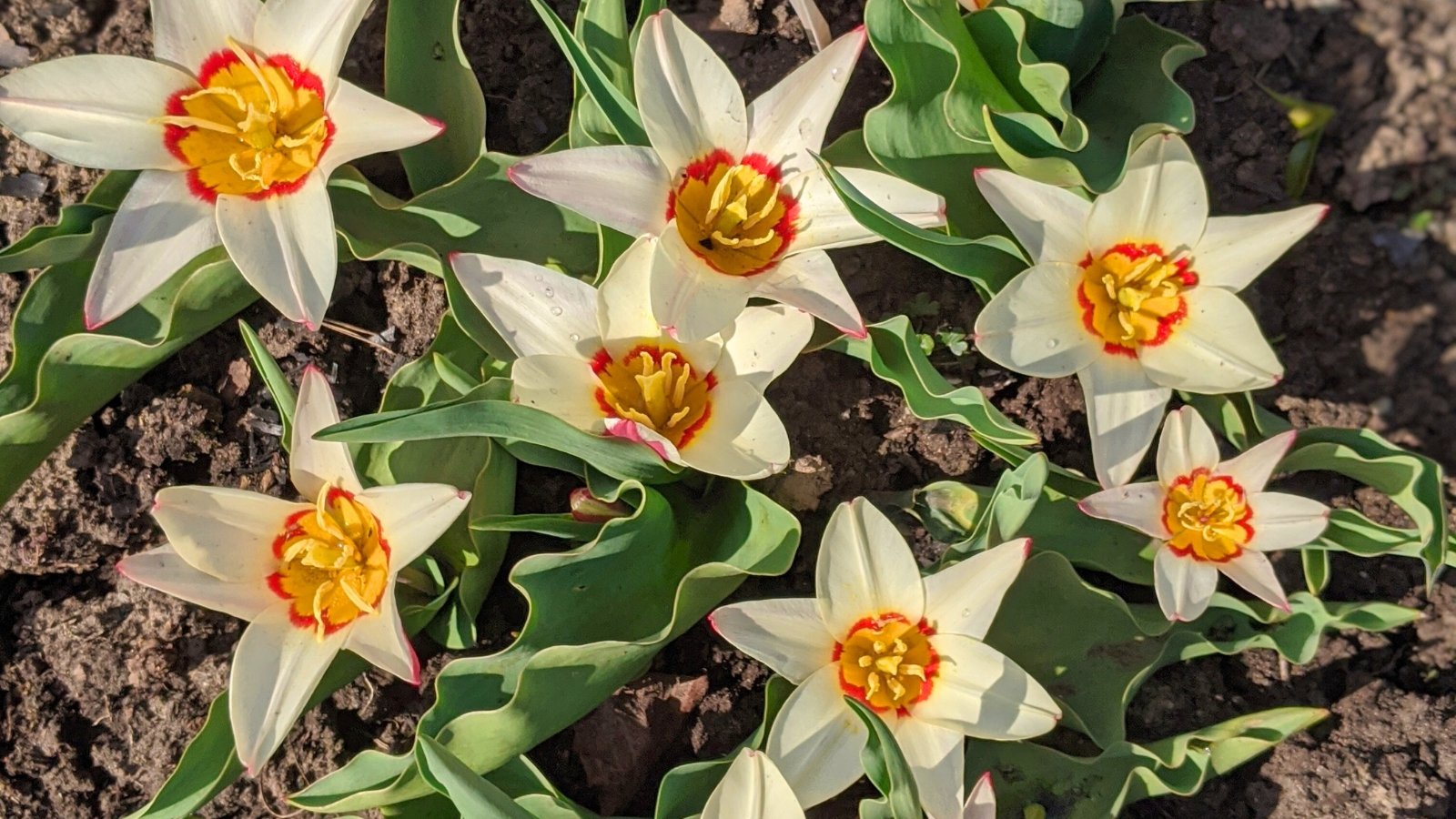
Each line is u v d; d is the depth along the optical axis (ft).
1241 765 2.10
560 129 2.17
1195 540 1.95
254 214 1.89
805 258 1.86
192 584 1.80
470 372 2.04
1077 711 2.00
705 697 2.04
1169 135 1.86
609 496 1.91
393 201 1.99
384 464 1.95
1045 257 1.90
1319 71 2.35
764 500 1.91
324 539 1.85
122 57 1.90
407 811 1.92
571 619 1.88
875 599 1.82
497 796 1.77
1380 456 2.00
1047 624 1.99
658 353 1.87
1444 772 2.09
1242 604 2.03
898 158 1.99
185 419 2.07
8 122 1.87
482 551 1.97
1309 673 2.13
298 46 1.90
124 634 2.05
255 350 1.86
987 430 1.92
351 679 1.97
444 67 2.02
